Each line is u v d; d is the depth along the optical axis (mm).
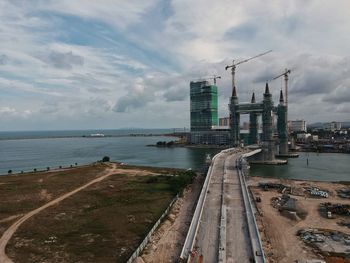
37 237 86188
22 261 72188
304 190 147625
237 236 80188
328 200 129875
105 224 96562
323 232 91125
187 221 100125
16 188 144875
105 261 72812
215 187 133125
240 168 177500
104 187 148750
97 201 123000
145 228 93250
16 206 114750
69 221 99188
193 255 71062
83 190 142375
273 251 78688
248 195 117750
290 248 80750
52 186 149625
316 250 79312
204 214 97500
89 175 182250
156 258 74438
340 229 94500
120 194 134625
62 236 87062
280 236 88938
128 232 90188
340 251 78812
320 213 110875
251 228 84688
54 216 104000
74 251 77875
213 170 173375
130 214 106312
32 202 120500
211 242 77375
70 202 121312
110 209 112062
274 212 111812
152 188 146250
